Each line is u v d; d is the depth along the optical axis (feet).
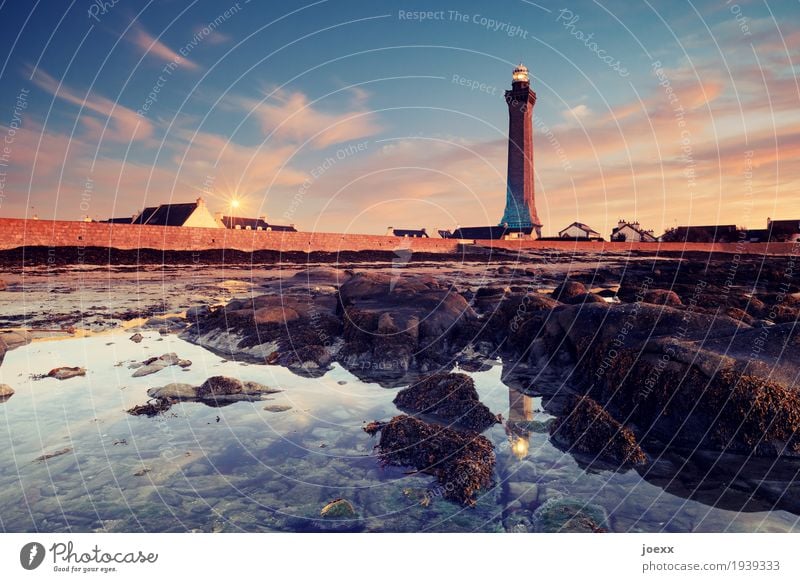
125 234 119.03
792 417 24.12
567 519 18.66
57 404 29.53
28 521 18.34
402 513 19.26
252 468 22.54
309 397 31.76
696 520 18.66
